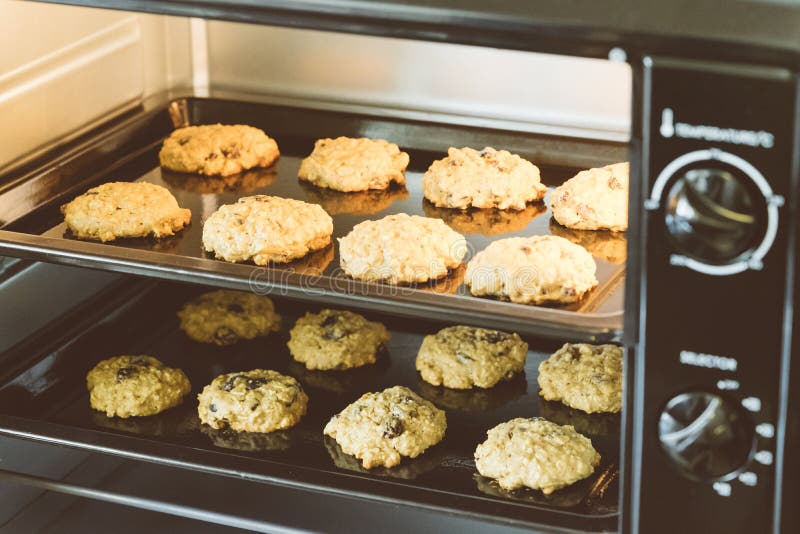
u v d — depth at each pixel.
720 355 0.74
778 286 0.72
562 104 1.29
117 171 1.32
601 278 1.07
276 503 1.05
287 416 1.08
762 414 0.75
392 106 1.37
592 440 1.06
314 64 1.38
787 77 0.67
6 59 1.13
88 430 1.03
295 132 1.41
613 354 1.16
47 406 1.12
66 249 1.01
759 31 0.67
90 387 1.14
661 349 0.75
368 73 1.36
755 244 0.71
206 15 0.80
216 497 1.06
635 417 0.77
